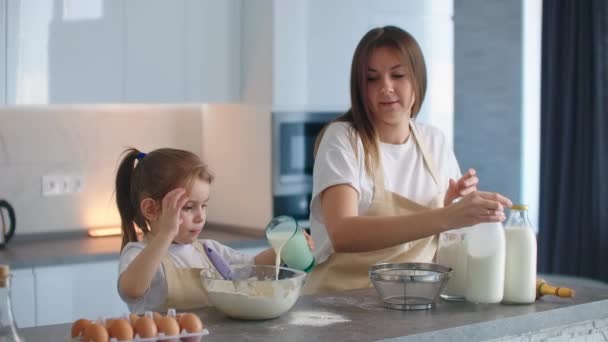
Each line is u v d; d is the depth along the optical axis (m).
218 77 3.92
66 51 3.48
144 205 2.16
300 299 2.13
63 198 3.94
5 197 3.79
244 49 3.98
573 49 4.82
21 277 3.27
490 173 5.29
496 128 5.25
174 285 2.13
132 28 3.64
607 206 4.73
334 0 4.04
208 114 4.25
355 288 2.36
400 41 2.32
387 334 1.77
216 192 4.20
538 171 5.17
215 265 2.05
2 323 1.51
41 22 3.41
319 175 2.31
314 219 2.40
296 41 3.92
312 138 4.02
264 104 3.90
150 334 1.67
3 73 3.34
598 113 4.71
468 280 2.10
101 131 4.04
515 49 5.15
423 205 2.43
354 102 2.38
